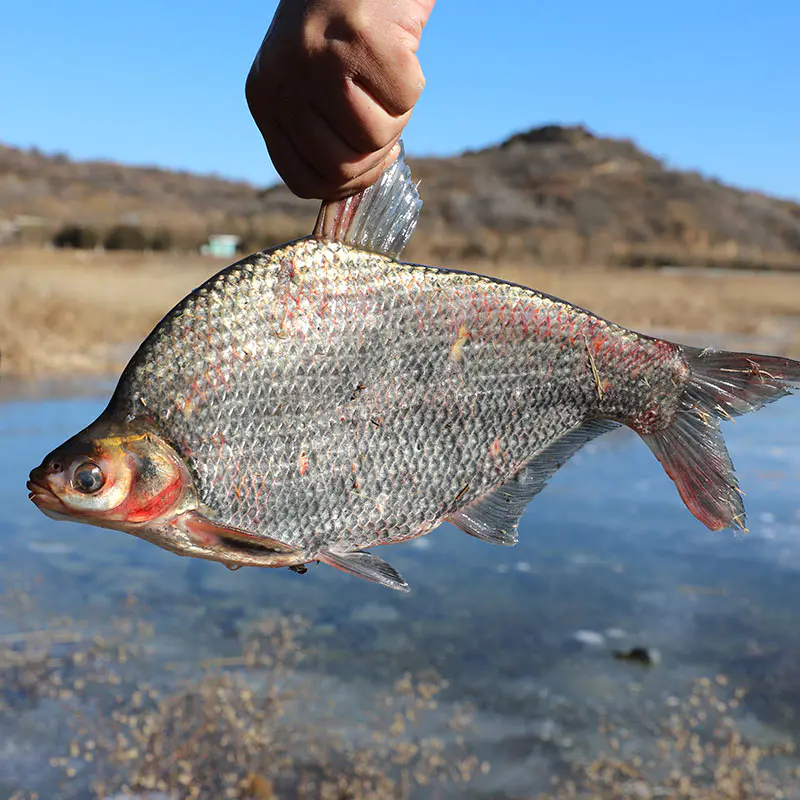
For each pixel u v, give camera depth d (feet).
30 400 14.28
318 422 1.70
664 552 8.17
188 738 4.82
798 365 1.99
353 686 5.52
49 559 7.64
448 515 1.82
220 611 6.64
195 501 1.65
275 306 1.70
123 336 20.86
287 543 1.70
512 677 5.69
